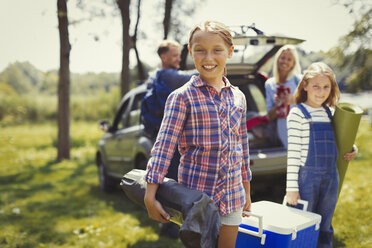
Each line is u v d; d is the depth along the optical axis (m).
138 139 4.26
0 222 4.12
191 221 1.42
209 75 1.64
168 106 1.64
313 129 2.46
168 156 1.59
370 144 8.81
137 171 1.81
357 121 2.42
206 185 1.62
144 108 3.20
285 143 3.85
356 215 3.86
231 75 4.38
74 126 20.52
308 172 2.44
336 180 2.46
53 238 3.61
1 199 5.25
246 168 1.91
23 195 5.50
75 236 3.66
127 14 7.95
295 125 2.49
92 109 26.25
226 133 1.66
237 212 1.73
